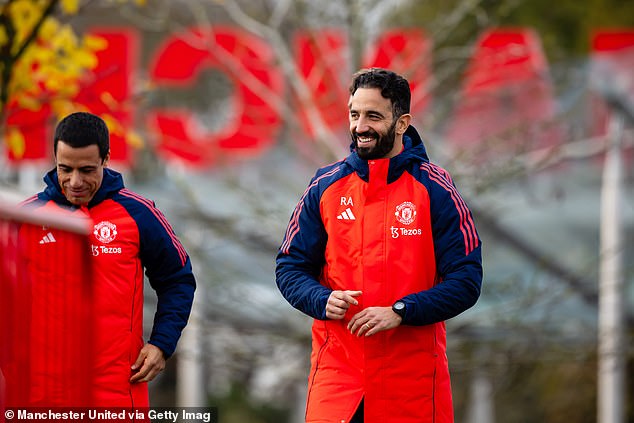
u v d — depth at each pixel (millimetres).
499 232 58000
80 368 17484
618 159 56812
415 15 54438
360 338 18047
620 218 56812
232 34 51125
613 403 56781
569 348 51438
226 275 50781
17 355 16516
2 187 23969
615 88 53125
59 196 18594
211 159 51531
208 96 57125
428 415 18031
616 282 52812
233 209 55938
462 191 45844
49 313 17234
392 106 18141
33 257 17203
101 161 18188
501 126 51531
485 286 47969
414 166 18422
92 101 32938
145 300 58000
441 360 18297
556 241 68312
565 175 63719
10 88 30469
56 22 31625
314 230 18672
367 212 18281
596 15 73000
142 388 18641
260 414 96500
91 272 17578
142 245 18734
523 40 51031
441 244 18141
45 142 41156
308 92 47000
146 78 50906
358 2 46156
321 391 18188
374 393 17953
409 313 17422
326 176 18766
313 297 17797
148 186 57094
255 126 51844
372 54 48594
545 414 77562
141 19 46688
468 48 48250
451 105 48844
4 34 29766
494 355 50125
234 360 49938
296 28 49719
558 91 52031
